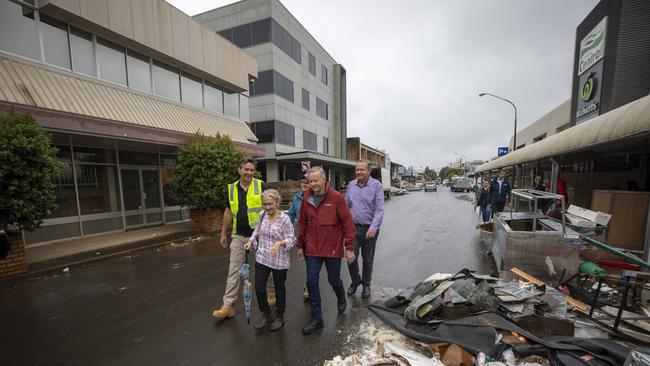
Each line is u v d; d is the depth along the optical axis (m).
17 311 3.81
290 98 22.02
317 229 3.10
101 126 6.94
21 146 4.83
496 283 3.38
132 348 2.89
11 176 4.89
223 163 9.00
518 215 5.52
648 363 1.89
